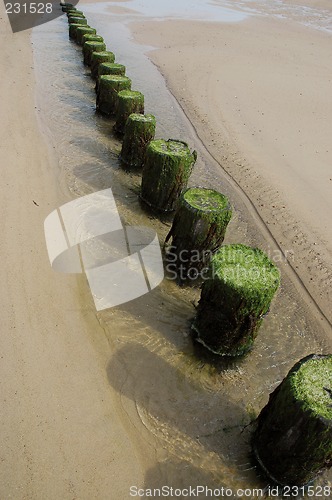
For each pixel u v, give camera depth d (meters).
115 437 3.63
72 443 3.52
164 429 3.76
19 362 4.01
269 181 7.68
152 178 6.15
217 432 3.82
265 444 3.47
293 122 10.13
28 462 3.36
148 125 7.11
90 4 20.33
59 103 9.59
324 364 3.34
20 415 3.63
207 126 9.52
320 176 7.99
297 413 3.08
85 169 7.17
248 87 11.96
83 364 4.12
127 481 3.38
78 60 12.79
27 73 10.93
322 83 12.86
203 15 21.16
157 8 21.58
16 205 5.86
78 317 4.54
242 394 4.17
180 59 13.78
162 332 4.59
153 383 4.10
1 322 4.31
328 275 5.80
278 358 4.61
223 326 4.20
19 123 8.16
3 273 4.82
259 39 17.44
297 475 3.34
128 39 15.58
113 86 8.95
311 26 21.16
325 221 6.80
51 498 3.20
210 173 7.81
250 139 9.15
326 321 5.17
